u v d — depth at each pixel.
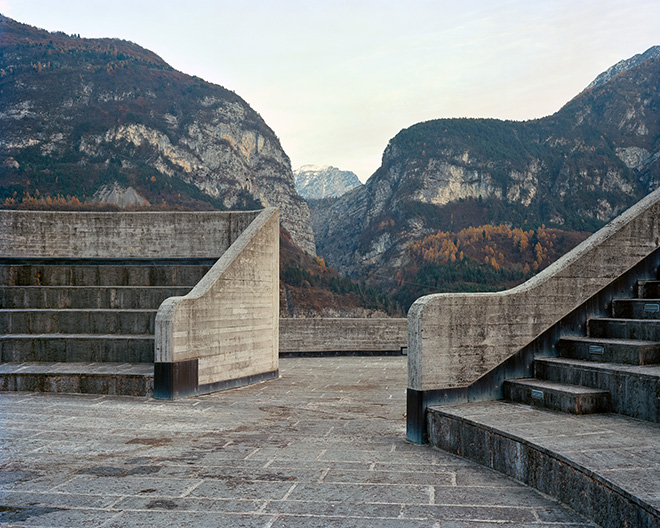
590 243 6.43
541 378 5.88
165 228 11.76
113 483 3.92
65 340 9.07
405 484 3.95
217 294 8.75
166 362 7.77
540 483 3.80
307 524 3.15
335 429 5.96
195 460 4.57
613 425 4.48
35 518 3.23
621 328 5.90
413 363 5.46
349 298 131.00
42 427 5.81
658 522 2.61
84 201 145.88
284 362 13.70
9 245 11.57
